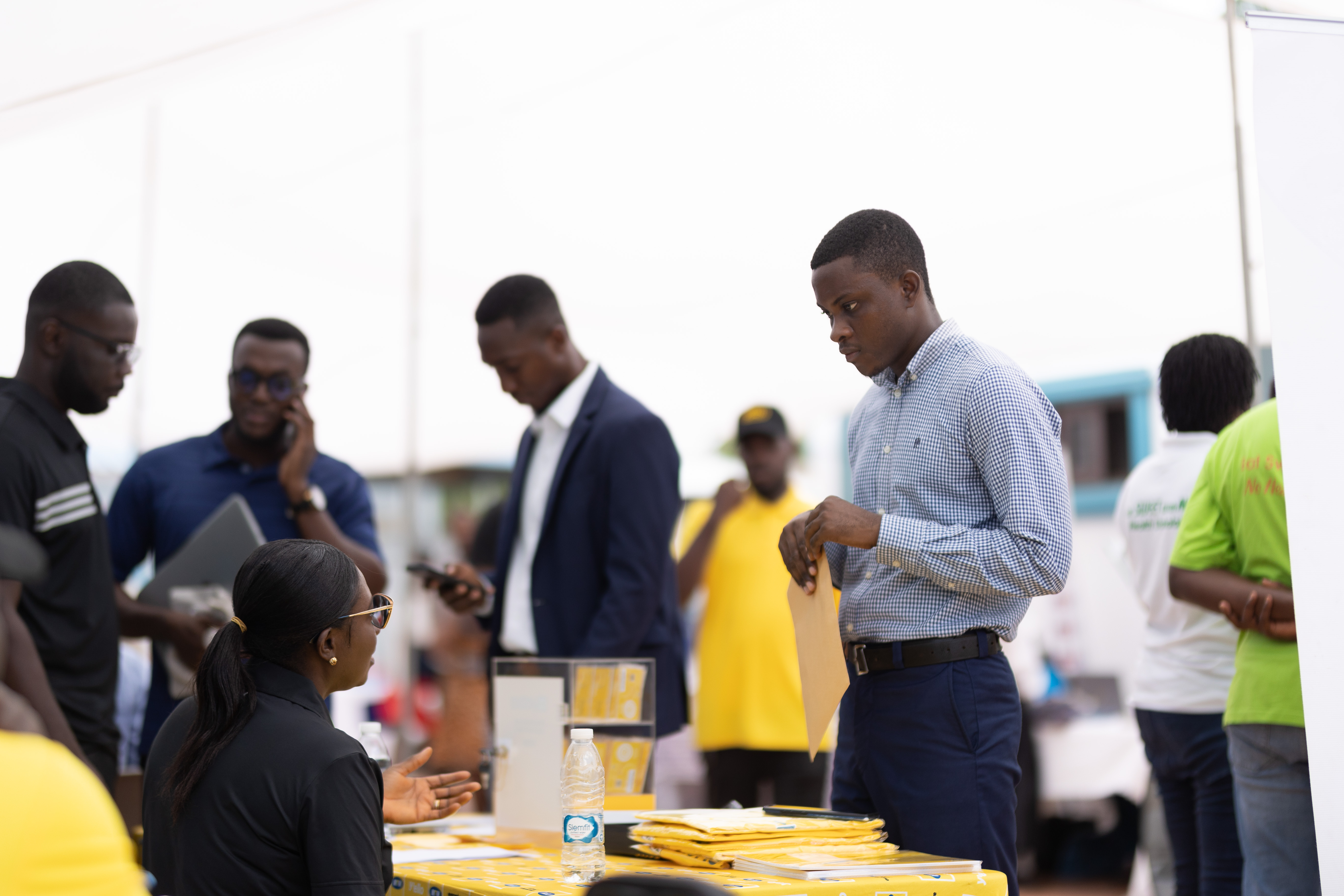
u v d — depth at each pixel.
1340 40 3.51
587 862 3.21
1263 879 4.21
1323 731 3.42
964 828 3.55
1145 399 9.19
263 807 2.80
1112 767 8.17
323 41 5.85
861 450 4.05
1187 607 5.09
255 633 3.04
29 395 4.42
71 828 1.63
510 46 8.44
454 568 5.38
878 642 3.74
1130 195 7.79
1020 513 3.51
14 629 3.96
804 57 7.97
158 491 5.74
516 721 4.05
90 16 5.10
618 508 5.18
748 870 3.05
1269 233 3.53
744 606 6.95
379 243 9.52
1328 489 3.46
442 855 3.76
